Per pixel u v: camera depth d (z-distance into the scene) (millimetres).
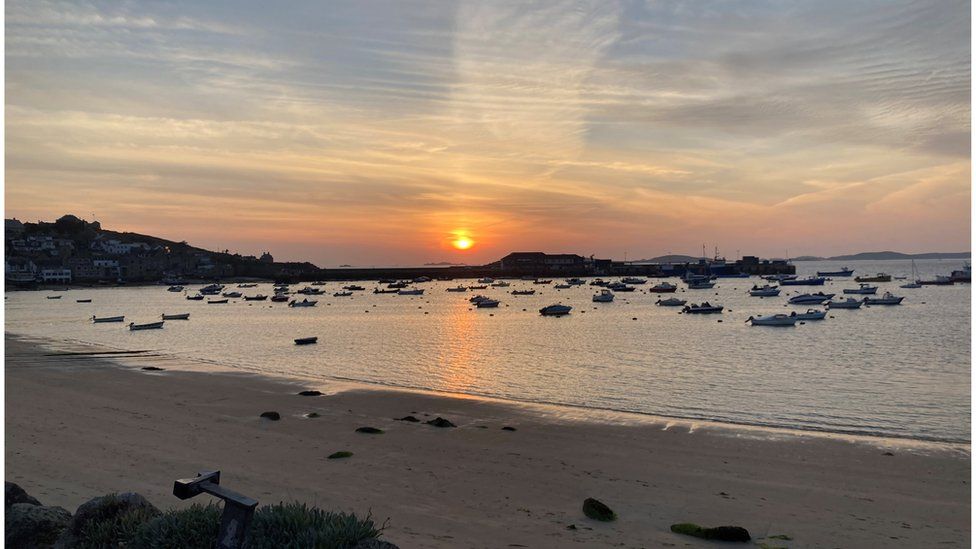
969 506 16312
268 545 8938
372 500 16156
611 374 44375
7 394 30000
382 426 24625
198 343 67938
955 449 21828
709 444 22328
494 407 29188
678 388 38219
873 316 96562
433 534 13867
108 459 19031
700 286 189750
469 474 18453
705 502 16484
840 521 15234
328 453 20516
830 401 33656
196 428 23703
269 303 156750
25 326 89312
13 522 10375
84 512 10297
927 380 40812
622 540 13781
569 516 15242
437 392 34656
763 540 14031
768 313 107500
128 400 29406
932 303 123688
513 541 13555
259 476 17969
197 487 8648
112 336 75875
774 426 27438
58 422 23828
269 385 35219
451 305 144375
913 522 15188
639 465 19656
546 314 109062
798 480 18375
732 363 49875
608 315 107875
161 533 9352
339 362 51906
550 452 20984
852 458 20656
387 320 102812
